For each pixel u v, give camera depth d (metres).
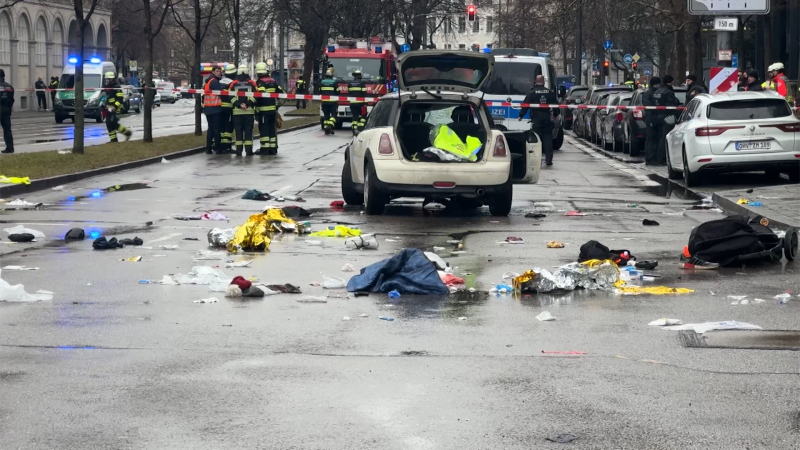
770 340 7.58
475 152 15.19
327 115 40.31
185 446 5.26
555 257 11.51
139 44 100.75
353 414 5.79
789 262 11.23
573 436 5.41
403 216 15.48
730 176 22.64
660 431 5.50
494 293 9.45
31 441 5.32
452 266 10.86
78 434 5.43
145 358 6.99
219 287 9.48
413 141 15.67
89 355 7.05
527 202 17.80
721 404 5.98
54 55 75.75
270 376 6.56
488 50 34.75
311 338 7.60
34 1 71.31
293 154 29.14
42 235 12.71
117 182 20.39
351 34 65.19
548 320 8.27
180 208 15.97
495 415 5.78
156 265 10.72
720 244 10.90
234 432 5.48
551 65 32.38
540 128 26.78
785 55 52.50
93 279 9.90
